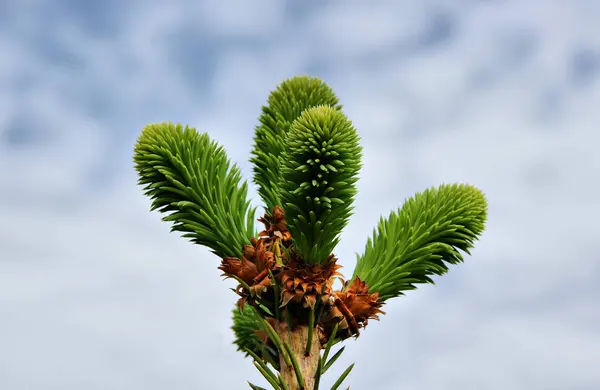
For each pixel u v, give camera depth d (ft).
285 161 1.54
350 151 1.52
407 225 1.63
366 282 1.60
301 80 1.70
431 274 1.63
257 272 1.55
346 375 1.53
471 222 1.63
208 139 1.63
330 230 1.54
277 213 1.60
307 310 1.54
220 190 1.61
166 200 1.60
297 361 1.53
